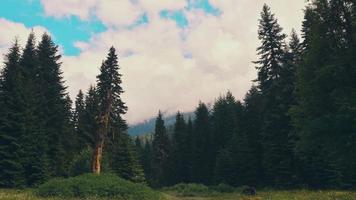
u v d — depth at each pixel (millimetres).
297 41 47188
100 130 44906
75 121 74625
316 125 26094
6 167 41156
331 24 27812
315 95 26875
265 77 46438
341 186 41281
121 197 29656
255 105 57438
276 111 44000
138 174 62000
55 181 30891
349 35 26906
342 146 25875
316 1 28344
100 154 43719
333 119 25281
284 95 43594
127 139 62281
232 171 59438
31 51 53281
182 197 42344
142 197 30891
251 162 54125
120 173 59500
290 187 43156
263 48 46875
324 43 27266
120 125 56000
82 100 79000
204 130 82250
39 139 46125
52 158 50531
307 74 27875
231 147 62000
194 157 80000
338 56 26078
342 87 25531
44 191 29344
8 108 43406
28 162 43125
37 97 50188
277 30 46750
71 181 30812
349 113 23922
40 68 53875
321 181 42906
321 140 27188
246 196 36188
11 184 40875
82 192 29406
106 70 46906
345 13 27203
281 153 43406
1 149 41719
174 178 85312
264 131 46000
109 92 46469
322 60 27250
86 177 33094
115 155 59781
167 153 94438
